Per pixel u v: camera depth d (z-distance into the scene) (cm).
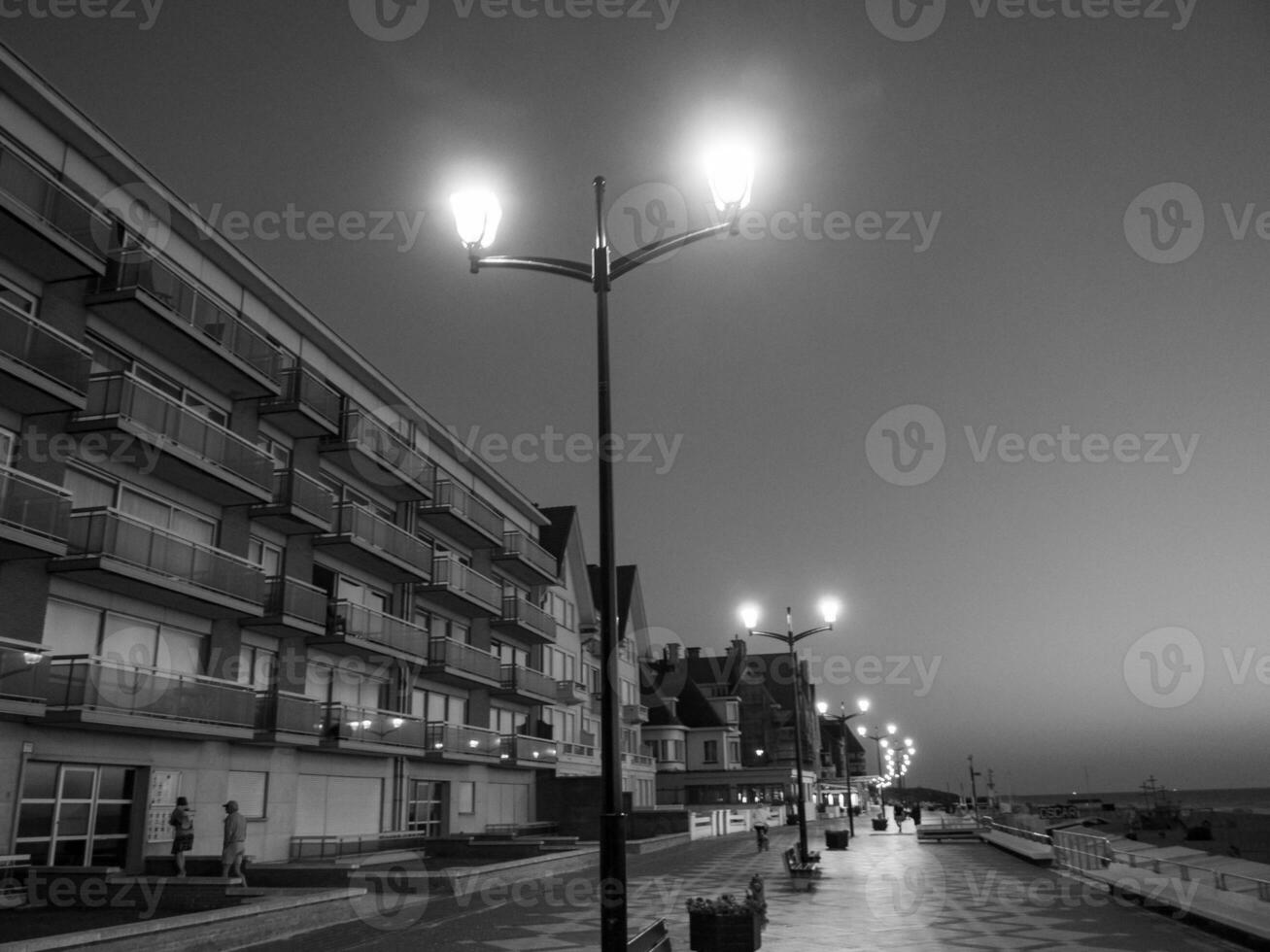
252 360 2408
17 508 1681
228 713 2162
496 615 3800
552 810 4206
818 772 9338
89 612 1955
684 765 6894
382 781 2988
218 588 2173
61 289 1931
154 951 1198
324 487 2661
